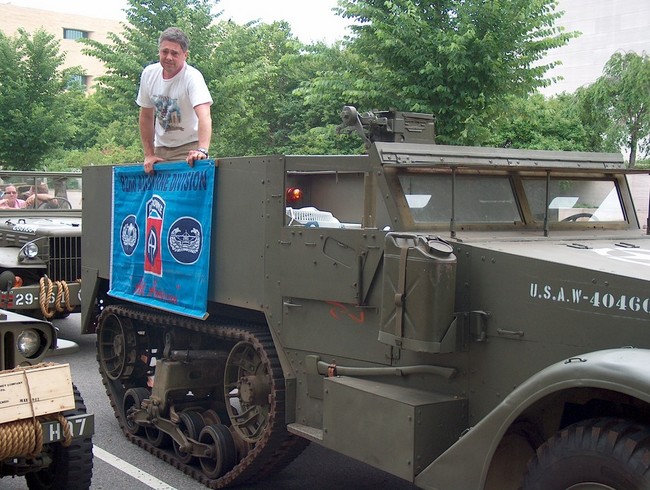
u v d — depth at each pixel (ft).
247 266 15.71
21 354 13.47
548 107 51.13
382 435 12.39
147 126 19.42
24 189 35.42
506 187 14.35
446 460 11.18
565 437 9.71
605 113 48.96
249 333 15.93
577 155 15.19
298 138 58.44
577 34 34.68
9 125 63.72
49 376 13.03
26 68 64.80
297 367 14.87
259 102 64.08
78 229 31.83
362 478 17.65
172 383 18.06
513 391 10.57
